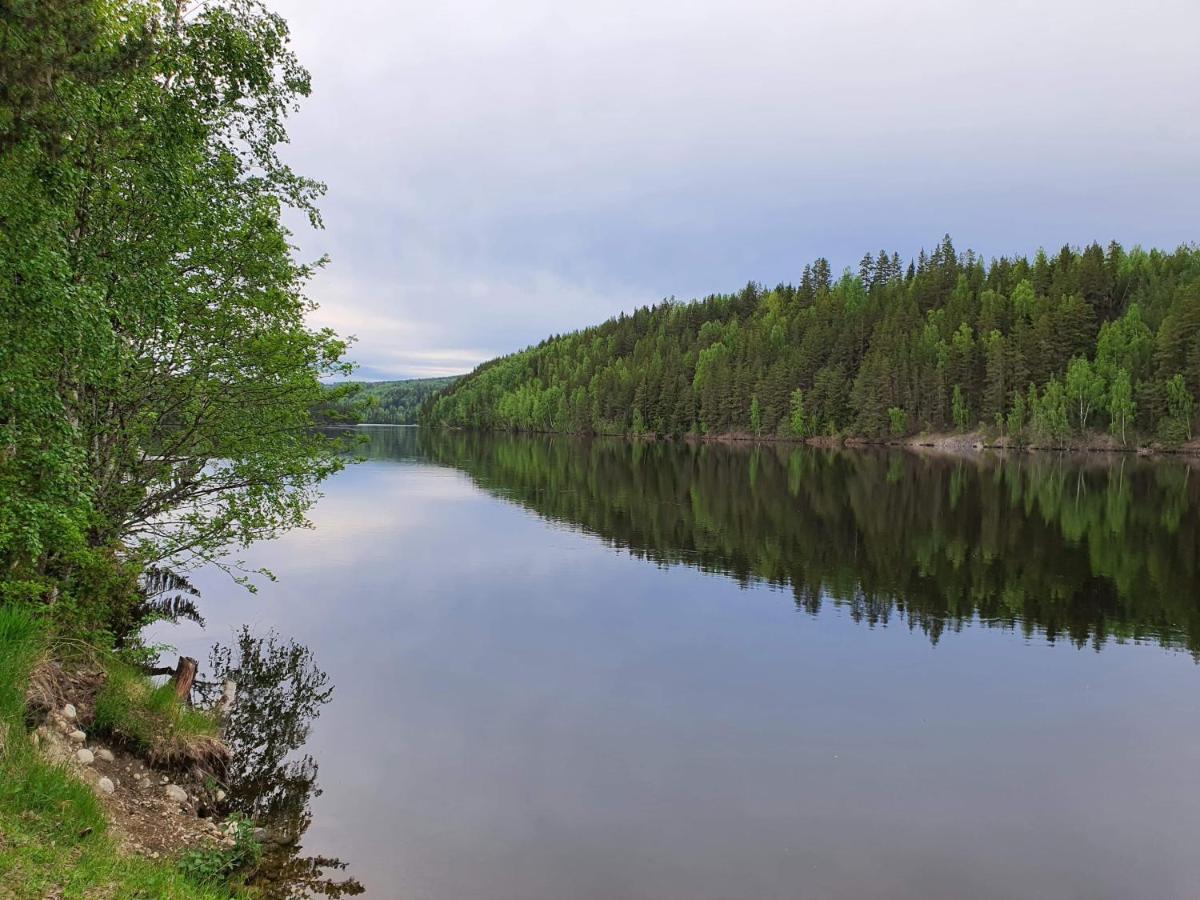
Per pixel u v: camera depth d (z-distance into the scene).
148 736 9.85
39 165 7.61
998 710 14.02
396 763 11.51
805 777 11.33
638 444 118.12
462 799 10.43
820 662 16.55
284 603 20.88
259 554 27.84
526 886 8.42
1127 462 76.69
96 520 10.84
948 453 91.62
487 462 75.75
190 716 11.12
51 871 5.66
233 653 16.48
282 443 14.92
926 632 18.72
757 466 70.62
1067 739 12.83
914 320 123.00
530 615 20.08
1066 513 38.66
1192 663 16.61
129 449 13.04
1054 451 92.50
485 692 14.59
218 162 12.12
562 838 9.48
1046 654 17.20
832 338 126.81
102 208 10.35
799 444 115.19
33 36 7.15
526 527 34.31
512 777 11.13
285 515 14.78
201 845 8.25
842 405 114.81
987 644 17.86
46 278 7.54
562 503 42.69
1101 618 20.02
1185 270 120.94
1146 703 14.42
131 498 12.82
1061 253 131.62
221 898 7.13
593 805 10.35
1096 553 28.50
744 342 141.50
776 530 33.56
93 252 9.88
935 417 108.25
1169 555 28.05
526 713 13.59
